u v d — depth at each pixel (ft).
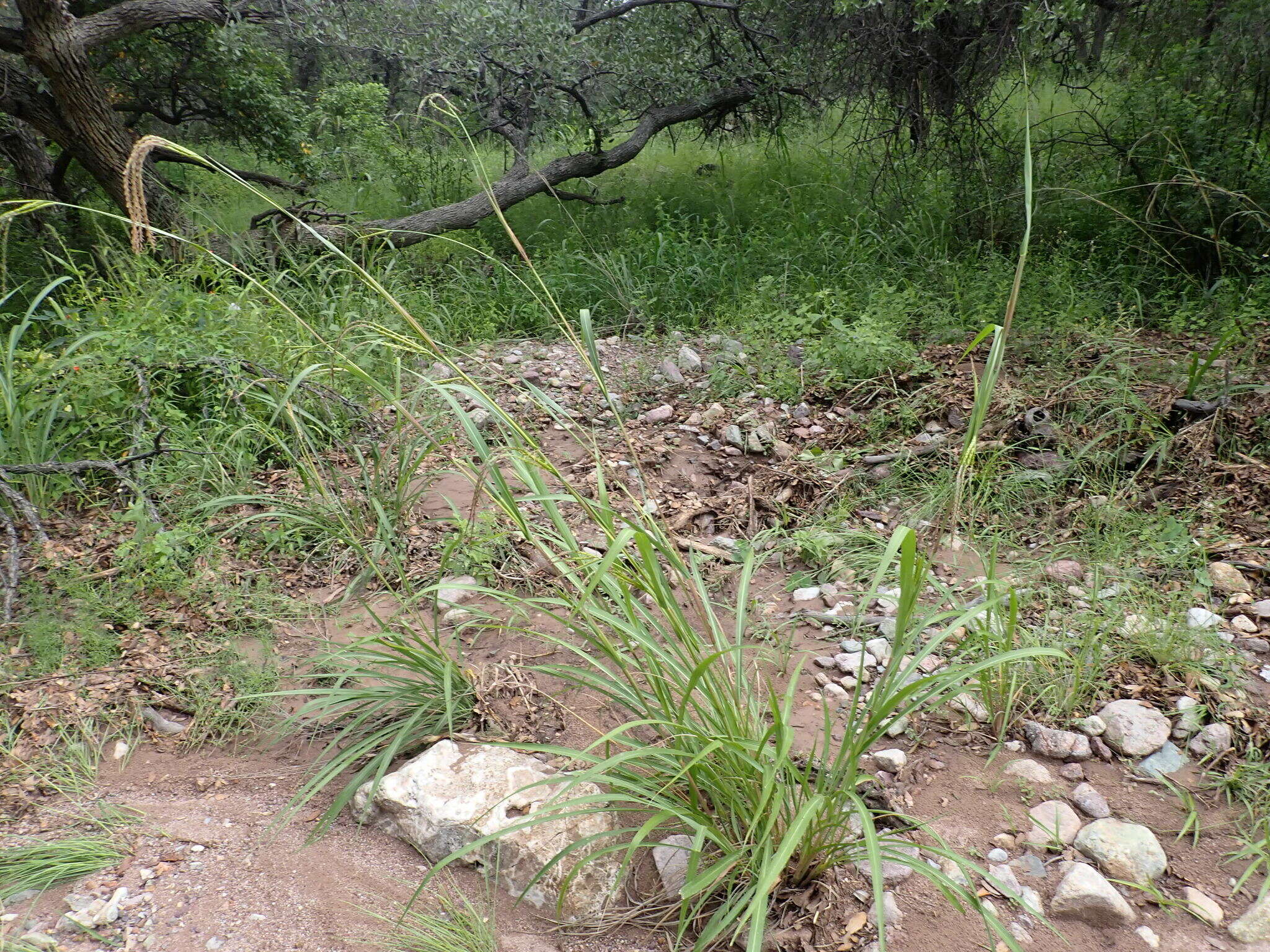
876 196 26.63
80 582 11.62
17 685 10.17
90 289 19.10
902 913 7.40
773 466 15.02
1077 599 10.87
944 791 8.54
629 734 9.18
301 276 21.53
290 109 29.01
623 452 15.70
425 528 13.26
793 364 18.81
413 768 8.76
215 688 10.28
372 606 11.77
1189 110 21.59
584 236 28.37
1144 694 9.37
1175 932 7.20
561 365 20.08
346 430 15.43
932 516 13.12
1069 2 20.67
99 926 7.68
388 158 32.32
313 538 13.21
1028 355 17.44
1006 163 24.59
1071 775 8.62
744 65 31.78
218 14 24.85
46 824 8.70
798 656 10.41
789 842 5.99
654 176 35.40
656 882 7.82
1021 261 6.84
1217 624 10.22
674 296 23.43
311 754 9.61
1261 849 7.57
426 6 29.66
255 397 14.62
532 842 7.91
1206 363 14.39
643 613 10.62
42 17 21.31
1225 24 21.53
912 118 25.80
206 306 16.43
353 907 7.82
